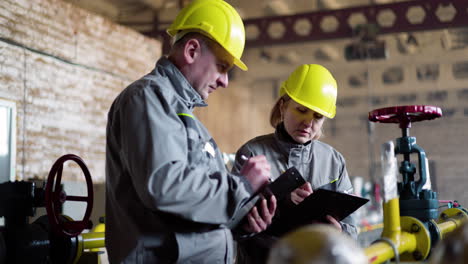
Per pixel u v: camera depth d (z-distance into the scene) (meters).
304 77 2.62
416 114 2.49
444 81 25.47
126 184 1.69
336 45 23.34
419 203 2.25
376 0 20.38
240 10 20.17
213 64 1.82
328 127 32.22
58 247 2.52
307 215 2.19
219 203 1.58
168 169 1.51
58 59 6.39
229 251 1.78
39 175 5.96
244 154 2.64
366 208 9.04
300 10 20.84
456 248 0.71
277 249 0.75
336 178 2.69
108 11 18.03
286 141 2.63
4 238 2.32
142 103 1.60
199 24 1.83
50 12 6.29
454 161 30.19
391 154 1.64
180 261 1.62
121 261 1.67
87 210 2.37
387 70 26.75
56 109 6.30
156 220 1.64
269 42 17.47
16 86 5.76
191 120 1.69
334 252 0.72
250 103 28.52
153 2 18.09
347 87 27.34
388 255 1.49
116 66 7.41
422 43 23.27
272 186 2.06
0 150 5.54
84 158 6.72
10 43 5.73
